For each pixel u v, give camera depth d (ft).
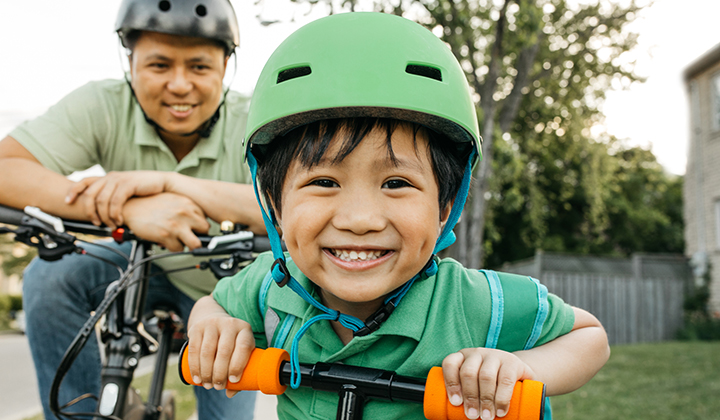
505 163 35.17
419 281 3.95
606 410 14.39
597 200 60.59
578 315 4.14
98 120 6.47
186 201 4.86
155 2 5.74
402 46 3.42
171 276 6.65
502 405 3.05
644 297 39.42
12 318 76.38
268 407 14.28
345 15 3.65
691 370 20.98
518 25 27.68
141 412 5.24
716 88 41.63
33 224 4.61
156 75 5.97
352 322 3.69
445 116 3.38
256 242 4.74
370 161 3.32
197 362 3.67
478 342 3.85
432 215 3.46
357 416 3.37
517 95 32.63
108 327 4.61
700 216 42.45
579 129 44.98
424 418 3.76
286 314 4.18
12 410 17.11
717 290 39.81
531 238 73.56
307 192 3.41
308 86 3.34
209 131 6.58
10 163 5.16
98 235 5.12
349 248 3.32
